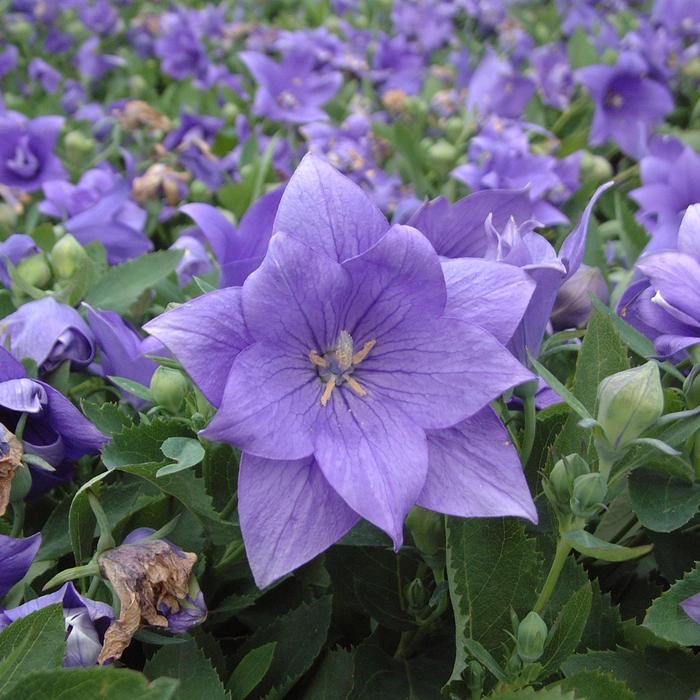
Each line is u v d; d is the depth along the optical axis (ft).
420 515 0.58
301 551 0.48
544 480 0.53
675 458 0.58
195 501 0.57
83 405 0.64
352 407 0.51
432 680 0.61
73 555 0.66
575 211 1.23
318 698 0.58
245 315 0.49
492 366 0.50
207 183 1.31
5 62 1.78
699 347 0.58
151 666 0.55
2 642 0.47
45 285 0.83
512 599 0.57
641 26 1.80
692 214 0.61
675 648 0.57
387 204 1.22
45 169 1.15
